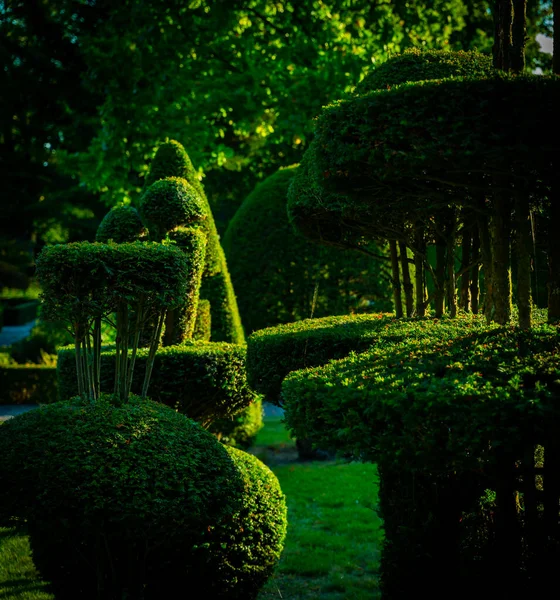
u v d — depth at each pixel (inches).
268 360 193.0
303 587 191.9
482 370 109.4
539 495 114.6
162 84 502.3
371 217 209.3
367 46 492.4
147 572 147.6
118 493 126.5
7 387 473.4
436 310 218.8
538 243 188.1
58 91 738.8
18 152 895.7
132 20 486.6
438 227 211.5
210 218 297.0
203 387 237.0
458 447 94.0
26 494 128.6
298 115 471.8
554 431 89.6
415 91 122.6
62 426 138.1
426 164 128.3
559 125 117.1
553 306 133.0
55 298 145.6
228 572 152.6
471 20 538.9
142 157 517.3
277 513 165.5
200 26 490.6
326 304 390.6
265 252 404.5
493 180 137.1
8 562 201.5
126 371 155.6
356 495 283.1
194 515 130.3
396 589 141.3
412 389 102.0
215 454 143.3
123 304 152.2
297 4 485.4
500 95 118.4
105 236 265.1
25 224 935.0
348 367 134.3
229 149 539.2
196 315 286.8
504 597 115.4
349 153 133.2
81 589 147.9
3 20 717.3
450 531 138.3
